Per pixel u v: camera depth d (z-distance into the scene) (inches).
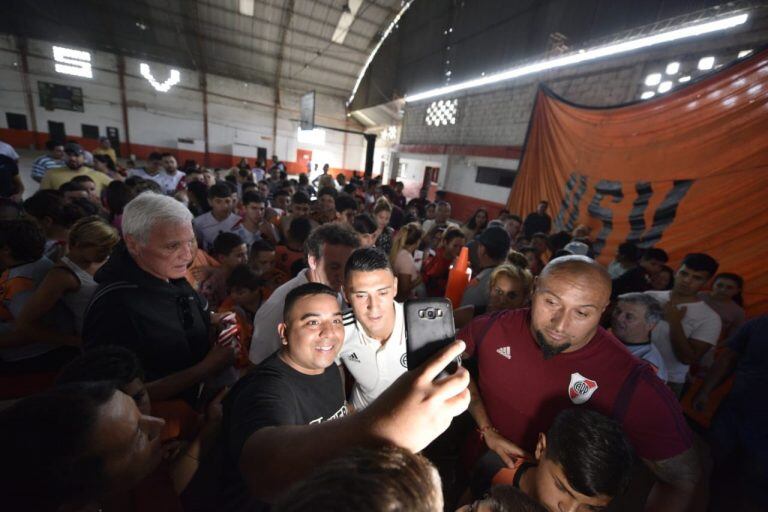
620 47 238.5
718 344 93.1
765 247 119.9
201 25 568.4
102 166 211.9
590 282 35.8
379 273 45.3
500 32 368.8
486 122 394.6
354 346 51.6
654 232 162.7
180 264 47.5
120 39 582.6
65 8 525.3
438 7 476.1
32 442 18.5
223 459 36.6
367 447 13.7
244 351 66.5
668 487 37.4
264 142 757.9
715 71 145.8
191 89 674.2
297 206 150.3
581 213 214.1
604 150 203.2
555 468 32.2
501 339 45.6
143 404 36.2
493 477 42.1
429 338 29.5
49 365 58.8
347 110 800.9
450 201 464.8
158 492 35.9
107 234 59.3
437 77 485.4
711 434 76.9
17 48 543.2
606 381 38.4
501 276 68.9
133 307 43.6
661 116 168.9
